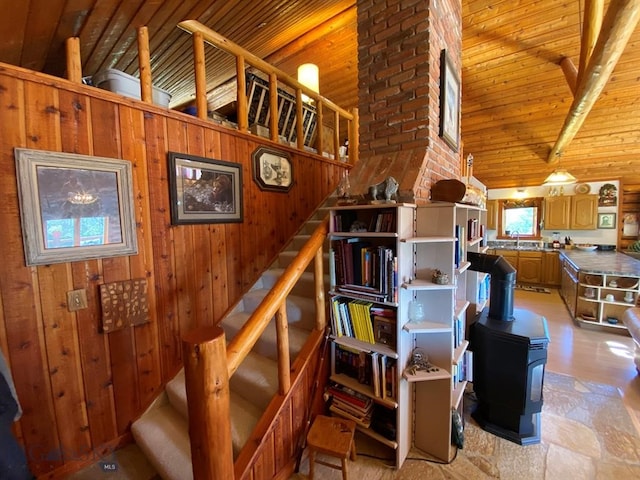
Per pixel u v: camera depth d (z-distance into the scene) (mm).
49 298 1552
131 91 1896
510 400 1932
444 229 1723
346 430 1598
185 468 1510
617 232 5973
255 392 1776
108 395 1794
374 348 1747
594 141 5027
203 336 1138
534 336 1864
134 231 1841
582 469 1671
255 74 3211
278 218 2906
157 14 1759
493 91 4531
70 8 1454
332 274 1932
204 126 2236
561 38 3549
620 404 2262
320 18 3547
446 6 2301
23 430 1499
